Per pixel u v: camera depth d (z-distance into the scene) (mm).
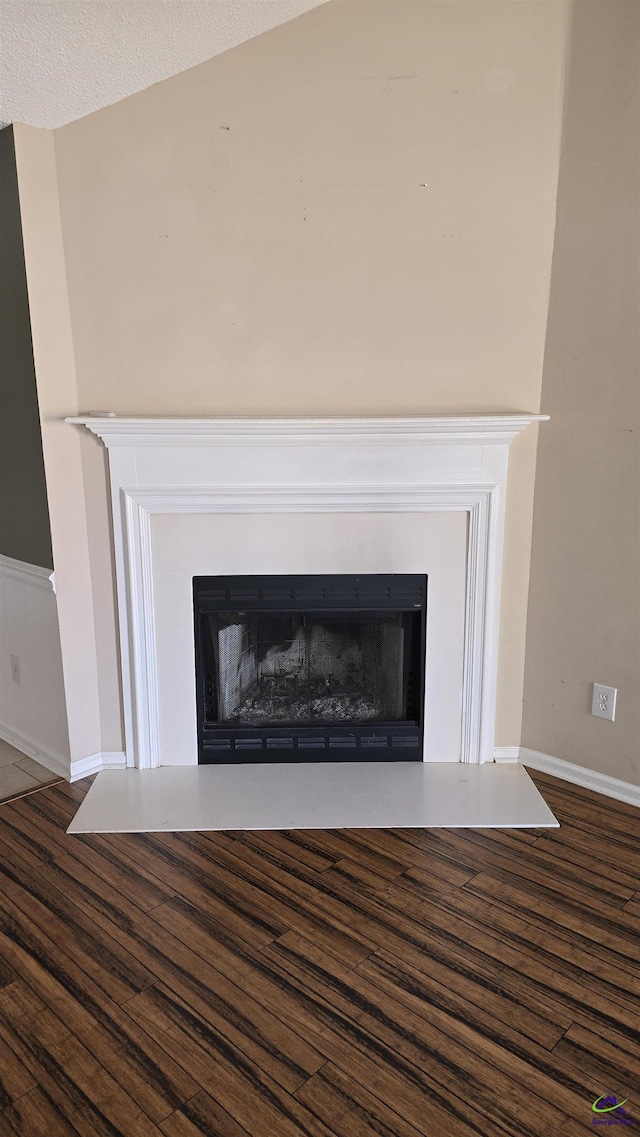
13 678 3115
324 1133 1534
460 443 2688
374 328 2654
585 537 2682
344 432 2646
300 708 3016
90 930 2111
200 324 2656
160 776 2928
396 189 2549
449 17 2430
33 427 2654
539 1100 1604
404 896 2240
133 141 2523
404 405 2711
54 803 2760
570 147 2477
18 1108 1597
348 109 2498
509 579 2857
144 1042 1750
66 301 2641
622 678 2682
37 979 1938
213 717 3016
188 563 2828
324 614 2904
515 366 2680
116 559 2805
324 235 2586
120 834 2561
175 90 2484
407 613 2908
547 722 2916
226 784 2857
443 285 2617
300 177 2549
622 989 1895
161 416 2709
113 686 2949
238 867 2379
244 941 2062
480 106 2486
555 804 2734
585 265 2514
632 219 2393
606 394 2547
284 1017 1813
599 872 2350
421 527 2801
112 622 2896
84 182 2553
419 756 3012
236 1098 1612
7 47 2047
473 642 2871
